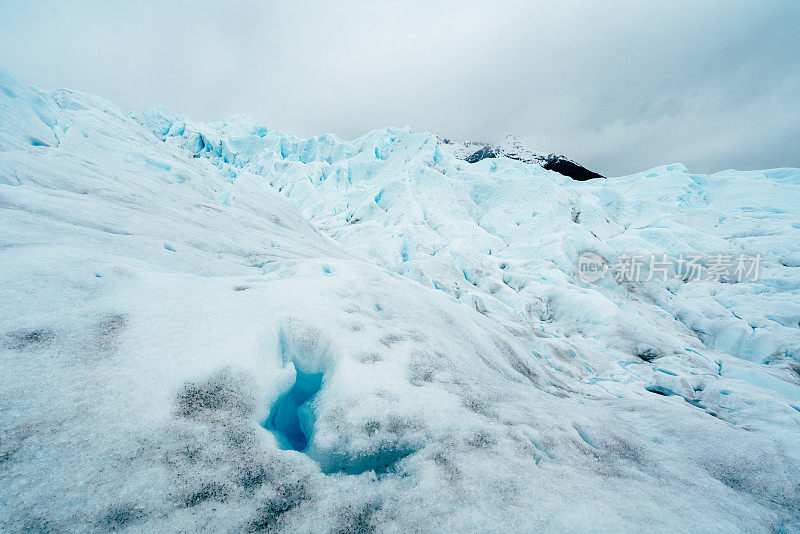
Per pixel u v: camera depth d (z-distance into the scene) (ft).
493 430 12.46
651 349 57.26
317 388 14.56
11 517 7.19
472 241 142.92
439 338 19.53
